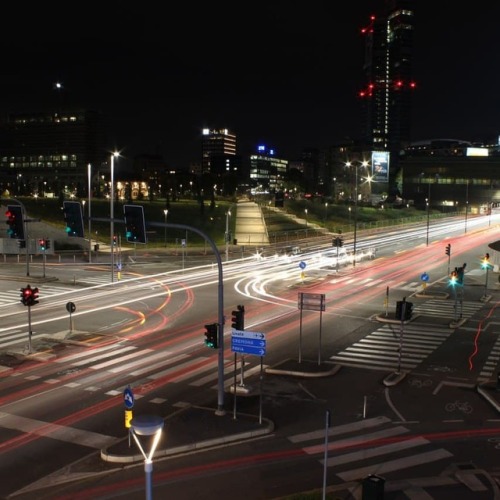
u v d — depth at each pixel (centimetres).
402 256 8000
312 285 5509
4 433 1964
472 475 1653
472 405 2247
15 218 3192
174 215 11956
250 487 1584
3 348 3103
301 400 2298
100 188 19950
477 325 3753
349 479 1627
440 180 19775
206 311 4188
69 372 2680
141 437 1880
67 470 1689
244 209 14475
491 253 7231
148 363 2836
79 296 4841
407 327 3681
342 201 18138
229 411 2155
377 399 2314
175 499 1518
